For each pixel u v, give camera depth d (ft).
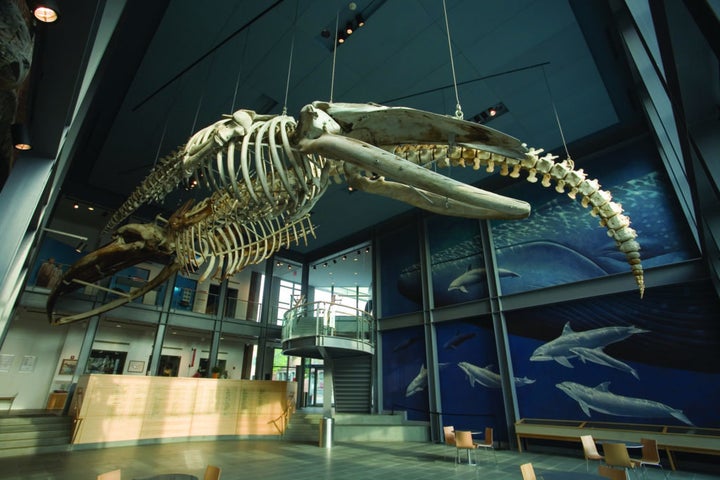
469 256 38.58
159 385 32.53
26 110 9.01
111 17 9.98
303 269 57.06
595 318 29.35
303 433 36.60
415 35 24.23
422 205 11.02
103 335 44.45
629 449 24.80
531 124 30.94
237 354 56.18
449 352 37.42
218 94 28.71
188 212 19.11
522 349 32.32
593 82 26.81
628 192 29.73
